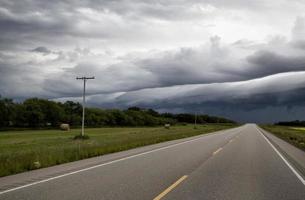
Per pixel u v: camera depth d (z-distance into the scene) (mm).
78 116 135250
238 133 61781
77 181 11320
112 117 156750
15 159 16047
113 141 33438
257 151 24375
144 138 39344
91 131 80500
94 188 10125
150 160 17828
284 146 30859
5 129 90000
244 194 9680
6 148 30484
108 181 11344
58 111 127750
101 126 136625
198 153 22141
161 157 19406
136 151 23594
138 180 11602
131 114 171125
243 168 15164
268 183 11461
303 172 14164
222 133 61906
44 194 9250
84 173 13141
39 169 14328
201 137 45938
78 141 39344
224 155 20984
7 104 109312
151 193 9523
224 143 33000
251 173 13695
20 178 11930
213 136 49000
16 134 65438
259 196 9453
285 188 10633
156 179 11844
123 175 12672
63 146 27797
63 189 9945
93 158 18891
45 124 126500
